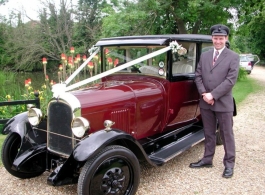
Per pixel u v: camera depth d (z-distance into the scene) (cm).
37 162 355
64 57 749
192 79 424
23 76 1994
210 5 1080
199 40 419
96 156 276
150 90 372
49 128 334
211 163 403
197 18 1178
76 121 291
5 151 351
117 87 356
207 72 376
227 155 379
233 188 345
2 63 2017
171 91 389
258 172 390
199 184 354
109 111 328
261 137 548
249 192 336
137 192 334
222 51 368
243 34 1412
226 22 1259
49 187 348
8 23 2108
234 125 635
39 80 1833
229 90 361
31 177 366
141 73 408
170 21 1266
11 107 643
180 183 357
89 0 2125
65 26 1858
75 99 307
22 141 343
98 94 328
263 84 1463
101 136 281
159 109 383
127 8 1142
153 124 384
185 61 409
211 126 392
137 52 410
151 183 356
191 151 469
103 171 281
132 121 353
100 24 1900
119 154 289
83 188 270
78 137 300
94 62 793
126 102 343
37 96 545
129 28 1141
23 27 1894
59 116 319
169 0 1115
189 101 429
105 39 434
